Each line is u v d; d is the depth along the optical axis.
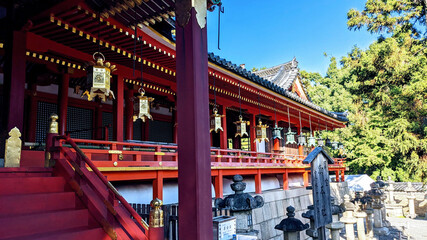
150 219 4.51
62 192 5.29
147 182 10.72
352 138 38.50
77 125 12.99
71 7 6.35
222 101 16.09
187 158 3.68
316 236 7.02
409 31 20.69
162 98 15.91
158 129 17.05
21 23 6.80
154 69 11.10
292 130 28.38
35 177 5.24
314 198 6.31
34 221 4.45
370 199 18.17
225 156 12.77
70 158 5.85
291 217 6.87
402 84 20.17
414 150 21.58
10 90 6.62
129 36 7.72
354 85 33.66
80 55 8.97
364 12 20.78
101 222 4.82
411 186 30.77
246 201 6.65
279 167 17.02
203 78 3.91
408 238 18.72
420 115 19.41
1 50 7.71
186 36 3.91
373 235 19.66
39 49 7.96
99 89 6.41
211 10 4.67
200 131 3.71
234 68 11.82
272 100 16.91
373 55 19.66
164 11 5.99
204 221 3.56
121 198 4.84
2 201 4.52
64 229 4.66
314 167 6.46
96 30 7.42
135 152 8.43
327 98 46.88
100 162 7.43
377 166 37.34
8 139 6.19
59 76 9.84
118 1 5.92
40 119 11.60
